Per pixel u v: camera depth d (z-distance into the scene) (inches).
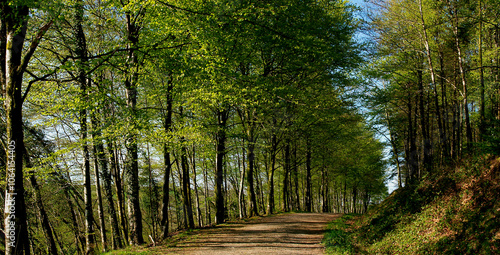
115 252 445.4
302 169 1289.4
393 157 1108.5
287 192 1115.3
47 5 275.6
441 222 344.8
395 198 520.7
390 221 448.1
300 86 686.5
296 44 539.8
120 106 437.7
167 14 408.8
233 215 1280.8
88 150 517.0
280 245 455.5
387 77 688.4
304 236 530.6
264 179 1402.6
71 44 474.0
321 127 847.7
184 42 427.5
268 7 460.1
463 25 517.7
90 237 534.6
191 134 479.8
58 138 630.5
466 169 394.3
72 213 706.2
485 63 573.9
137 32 446.6
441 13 524.1
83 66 338.0
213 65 431.5
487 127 385.7
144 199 901.8
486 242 260.2
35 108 517.3
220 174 698.8
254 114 680.4
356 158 1235.2
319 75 689.0
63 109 399.9
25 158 510.0
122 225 577.6
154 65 431.8
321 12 623.8
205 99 482.6
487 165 354.6
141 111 438.3
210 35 415.8
